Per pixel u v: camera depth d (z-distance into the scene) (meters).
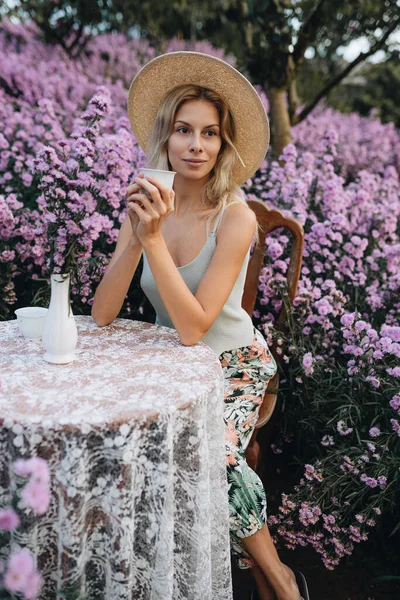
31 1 5.72
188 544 1.43
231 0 5.80
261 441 2.39
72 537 1.23
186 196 1.99
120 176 2.37
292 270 2.40
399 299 2.69
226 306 1.91
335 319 2.66
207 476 1.41
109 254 2.63
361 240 2.91
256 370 1.96
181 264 1.95
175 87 1.97
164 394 1.35
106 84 5.98
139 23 6.38
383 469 1.94
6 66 5.45
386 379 2.13
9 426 1.20
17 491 1.21
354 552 2.18
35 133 3.64
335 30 4.57
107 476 1.26
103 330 1.83
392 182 3.94
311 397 2.36
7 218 2.44
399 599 2.01
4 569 1.27
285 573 1.69
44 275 2.62
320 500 2.03
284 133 4.25
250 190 3.79
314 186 3.36
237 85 1.88
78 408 1.26
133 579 1.37
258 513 1.64
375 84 9.02
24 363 1.50
